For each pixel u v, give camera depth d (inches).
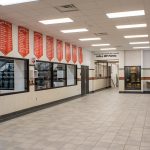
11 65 374.9
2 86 376.5
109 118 310.7
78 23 335.0
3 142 205.8
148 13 280.7
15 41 336.8
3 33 309.3
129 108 397.1
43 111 369.4
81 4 243.6
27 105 364.8
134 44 575.5
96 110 377.4
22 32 354.3
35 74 392.8
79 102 482.9
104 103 464.8
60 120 299.3
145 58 707.4
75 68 591.8
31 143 202.4
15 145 197.0
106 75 954.7
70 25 348.5
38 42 402.6
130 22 330.0
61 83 517.7
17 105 339.0
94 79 748.6
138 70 716.7
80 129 251.4
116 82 1039.0
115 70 1042.7
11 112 325.1
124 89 716.7
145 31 400.5
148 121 289.9
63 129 251.8
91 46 612.4
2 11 268.8
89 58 709.9
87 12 274.8
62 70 520.4
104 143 201.2
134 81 718.5
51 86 453.4
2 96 306.8
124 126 264.1
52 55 457.1
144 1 233.8
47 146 193.9
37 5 246.2
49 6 249.9
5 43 313.3
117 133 233.9
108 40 505.0
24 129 252.4
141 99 534.9
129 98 557.6
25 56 362.0
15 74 374.0
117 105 435.2
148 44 576.1
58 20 316.2
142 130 245.1
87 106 423.8
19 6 249.1
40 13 278.2
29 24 339.6
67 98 524.7
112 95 638.5
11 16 291.9
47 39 436.5
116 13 281.4
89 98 560.7
